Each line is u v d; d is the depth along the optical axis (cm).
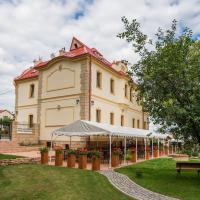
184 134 1396
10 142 2231
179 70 1355
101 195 1004
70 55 2703
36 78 3155
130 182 1284
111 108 2975
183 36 1406
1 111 7062
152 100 1436
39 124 2828
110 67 2914
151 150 2853
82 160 1636
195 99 1330
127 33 1545
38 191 1008
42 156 1777
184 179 1379
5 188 1047
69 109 2633
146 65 1486
